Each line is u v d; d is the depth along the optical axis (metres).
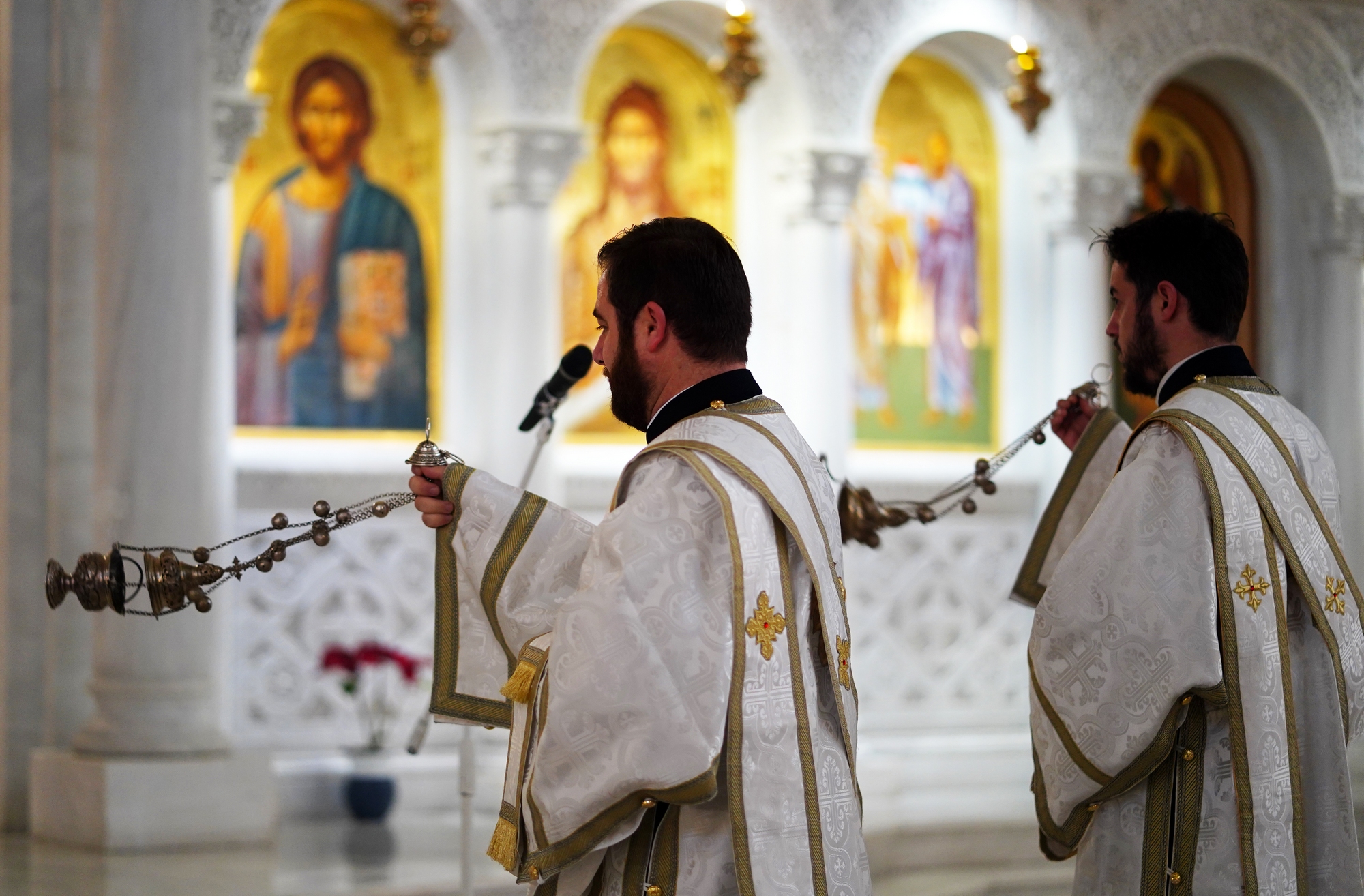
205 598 2.40
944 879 6.66
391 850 6.39
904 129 9.30
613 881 2.19
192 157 6.38
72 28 7.11
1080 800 2.73
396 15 7.88
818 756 2.18
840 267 8.52
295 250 7.72
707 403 2.29
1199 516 2.67
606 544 2.18
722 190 8.69
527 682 2.23
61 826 6.45
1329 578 2.77
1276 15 9.97
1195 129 10.48
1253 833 2.61
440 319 7.97
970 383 9.38
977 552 9.25
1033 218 9.47
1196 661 2.62
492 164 7.88
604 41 8.05
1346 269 10.26
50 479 7.09
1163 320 2.84
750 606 2.14
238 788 6.39
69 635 7.02
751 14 8.26
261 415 7.63
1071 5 9.23
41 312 7.12
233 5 6.99
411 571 7.80
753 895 2.07
